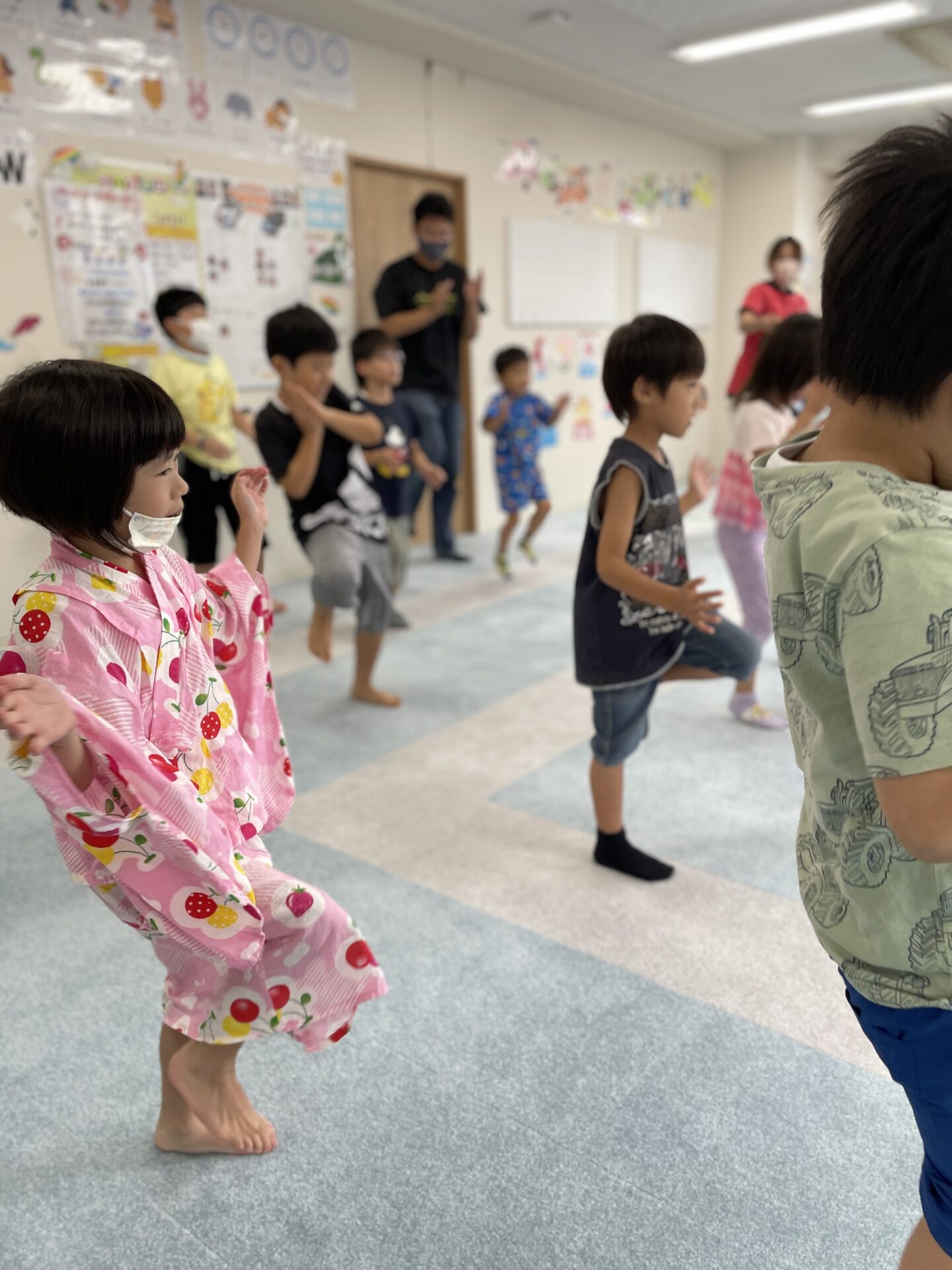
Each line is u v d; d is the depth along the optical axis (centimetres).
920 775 57
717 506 269
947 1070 68
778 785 234
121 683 98
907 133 60
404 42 470
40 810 235
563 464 664
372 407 346
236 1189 122
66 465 91
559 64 529
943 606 56
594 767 190
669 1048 144
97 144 366
